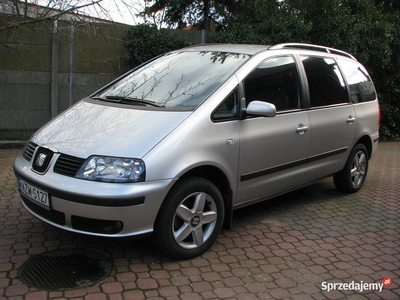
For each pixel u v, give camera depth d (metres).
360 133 5.26
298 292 2.94
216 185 3.61
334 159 4.90
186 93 3.59
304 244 3.79
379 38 9.87
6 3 6.46
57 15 6.36
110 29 7.25
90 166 2.90
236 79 3.63
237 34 9.30
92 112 3.58
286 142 4.02
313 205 5.00
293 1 10.07
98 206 2.80
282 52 4.27
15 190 4.94
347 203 5.14
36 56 7.60
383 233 4.18
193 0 12.34
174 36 8.60
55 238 3.61
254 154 3.69
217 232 3.49
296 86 4.27
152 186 2.90
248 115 3.63
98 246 3.49
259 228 4.13
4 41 7.33
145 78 4.14
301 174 4.37
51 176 3.03
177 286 2.91
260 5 10.23
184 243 3.29
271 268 3.28
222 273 3.14
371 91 5.76
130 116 3.33
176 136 3.08
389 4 12.20
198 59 4.15
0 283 2.81
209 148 3.26
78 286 2.83
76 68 7.89
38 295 2.69
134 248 3.49
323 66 4.82
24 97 7.68
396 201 5.34
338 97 4.91
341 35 9.74
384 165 7.84
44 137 3.39
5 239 3.54
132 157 2.90
